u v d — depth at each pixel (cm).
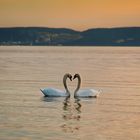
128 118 3212
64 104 3875
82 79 6850
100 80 6644
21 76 7144
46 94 4366
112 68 9719
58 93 4356
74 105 3828
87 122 3033
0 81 6209
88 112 3459
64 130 2767
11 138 2545
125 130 2794
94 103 3972
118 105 3869
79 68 9675
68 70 8944
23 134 2647
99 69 9362
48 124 2942
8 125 2895
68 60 14162
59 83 6106
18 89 5128
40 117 3197
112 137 2608
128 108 3697
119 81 6462
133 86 5709
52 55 19850
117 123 3011
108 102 4047
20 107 3669
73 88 5481
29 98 4253
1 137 2569
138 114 3388
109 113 3422
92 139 2559
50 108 3634
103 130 2786
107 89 5319
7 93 4684
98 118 3197
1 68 9288
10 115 3272
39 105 3791
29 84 5831
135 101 4144
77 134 2667
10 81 6219
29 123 2967
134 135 2661
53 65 10875
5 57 16512
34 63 11781
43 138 2558
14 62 12244
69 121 3056
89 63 12112
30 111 3462
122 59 15138
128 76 7444
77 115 3306
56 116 3253
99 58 16150
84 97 4341
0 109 3559
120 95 4638
